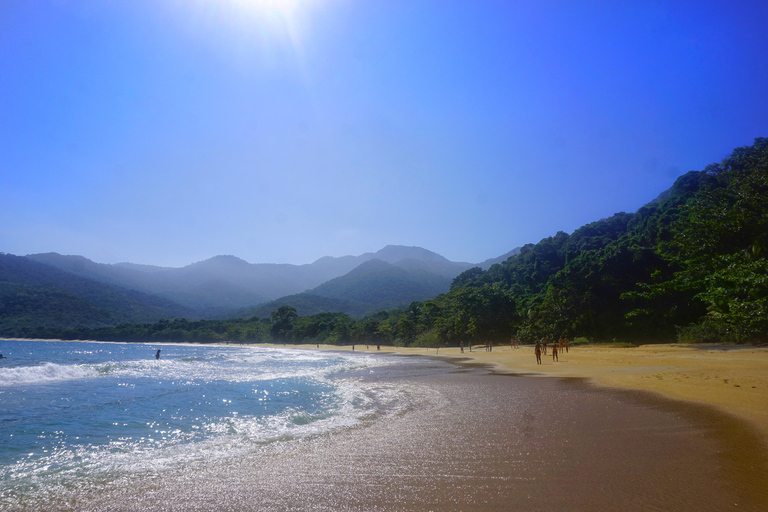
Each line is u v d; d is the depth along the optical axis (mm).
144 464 8445
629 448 8031
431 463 7598
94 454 9289
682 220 43125
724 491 5891
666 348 35031
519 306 71938
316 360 44000
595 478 6520
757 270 28203
